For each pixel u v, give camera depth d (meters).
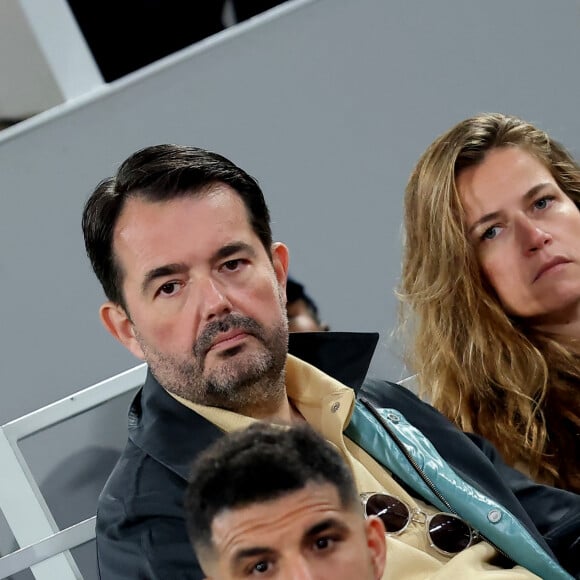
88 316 7.95
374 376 8.22
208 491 4.07
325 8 8.38
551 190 7.62
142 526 5.45
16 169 8.00
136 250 5.62
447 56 8.46
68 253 7.97
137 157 5.77
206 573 4.13
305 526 3.97
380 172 8.37
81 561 7.39
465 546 5.64
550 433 7.46
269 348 5.62
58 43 8.51
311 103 8.34
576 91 8.51
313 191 8.32
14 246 7.96
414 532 5.62
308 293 8.20
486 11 8.48
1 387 7.84
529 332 7.67
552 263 7.47
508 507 6.08
